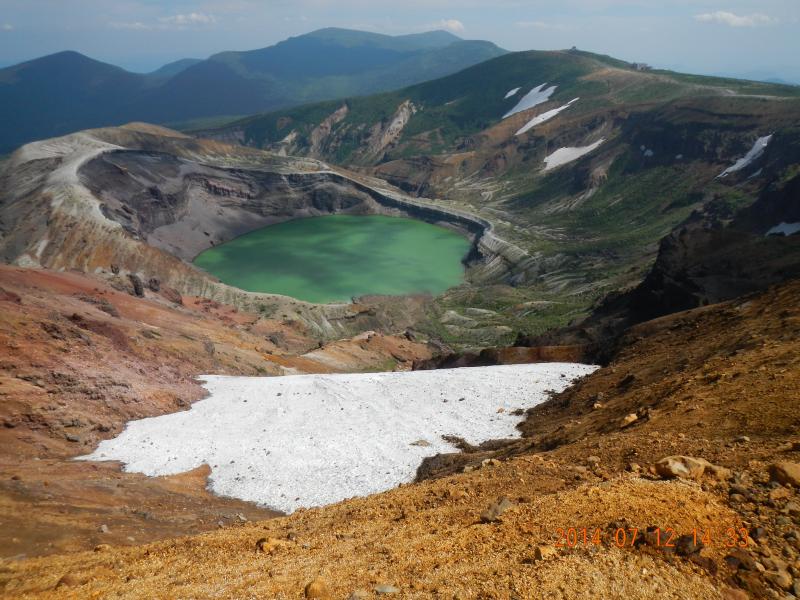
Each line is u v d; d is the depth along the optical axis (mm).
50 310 63031
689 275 84188
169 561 18375
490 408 49781
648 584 12734
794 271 76062
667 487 16484
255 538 20375
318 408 53438
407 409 51344
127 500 33656
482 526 16766
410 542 17000
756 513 14914
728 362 30359
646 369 41938
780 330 32438
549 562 13734
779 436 19250
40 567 18484
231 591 14789
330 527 21203
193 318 119500
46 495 30266
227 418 52594
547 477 21062
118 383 54250
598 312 103938
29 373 49094
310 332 197875
